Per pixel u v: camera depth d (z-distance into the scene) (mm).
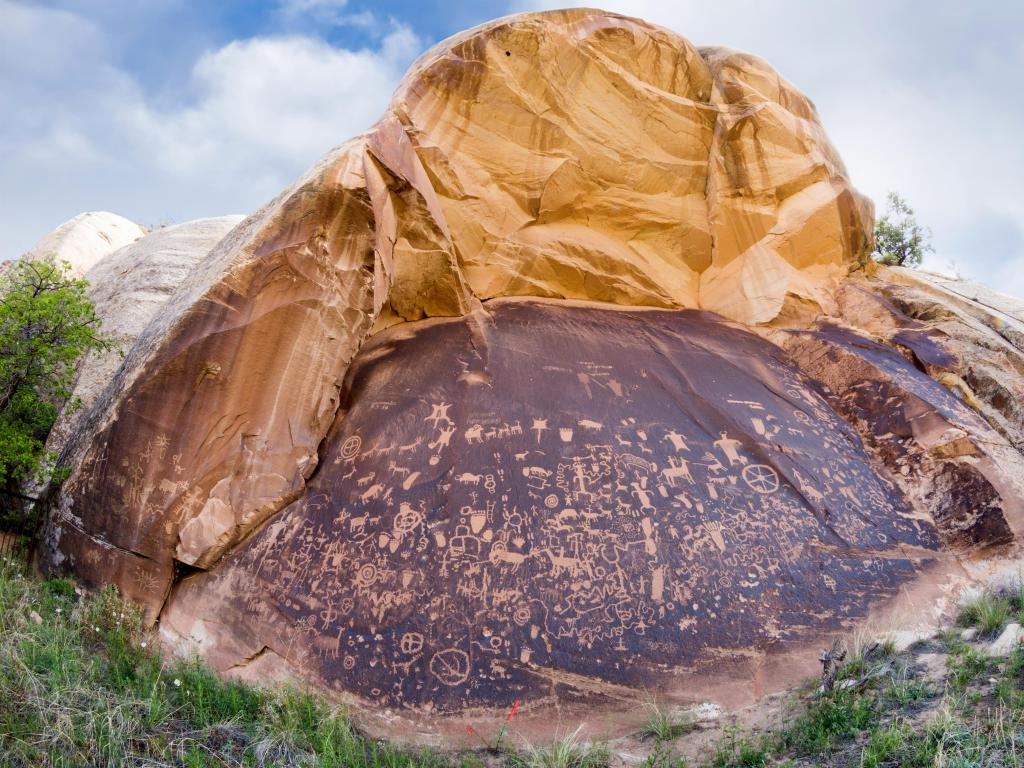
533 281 9227
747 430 7328
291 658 5531
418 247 8289
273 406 6789
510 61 9227
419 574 5875
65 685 4473
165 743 4285
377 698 5250
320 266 7023
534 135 9391
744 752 4484
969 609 5785
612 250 9555
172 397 6527
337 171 7055
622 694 5266
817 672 5406
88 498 6418
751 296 9648
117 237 14773
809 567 6172
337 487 6656
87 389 9352
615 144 9680
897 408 7789
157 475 6371
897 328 9398
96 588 6148
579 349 8148
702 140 10117
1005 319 9688
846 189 10289
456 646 5477
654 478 6684
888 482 7273
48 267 8164
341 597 5809
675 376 7945
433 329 8414
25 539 7031
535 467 6660
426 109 9023
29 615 5516
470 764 4723
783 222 10023
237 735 4566
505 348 8023
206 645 5715
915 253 13984
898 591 6113
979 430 7547
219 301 6711
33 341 7633
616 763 4699
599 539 6141
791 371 8633
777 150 10078
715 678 5367
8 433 7266
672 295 9703
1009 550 6438
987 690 4480
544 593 5773
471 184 9117
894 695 4723
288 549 6199
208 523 6270
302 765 4348
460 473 6586
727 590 5906
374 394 7484
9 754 3812
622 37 9750
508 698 5219
